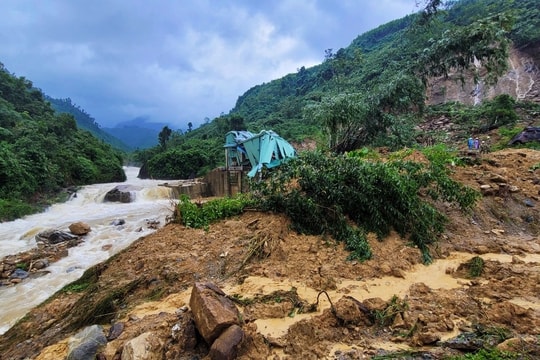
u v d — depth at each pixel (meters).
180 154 34.22
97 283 4.97
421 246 5.36
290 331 3.19
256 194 7.37
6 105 32.22
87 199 18.27
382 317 3.38
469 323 3.22
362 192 5.99
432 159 9.09
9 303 5.92
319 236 5.83
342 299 3.66
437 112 24.69
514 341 2.77
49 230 10.39
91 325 3.73
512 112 19.53
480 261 4.63
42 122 29.64
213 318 2.93
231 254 5.31
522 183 8.10
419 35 23.31
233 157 16.78
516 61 31.48
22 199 16.22
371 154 9.59
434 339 2.95
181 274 4.82
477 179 8.08
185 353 2.95
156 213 14.09
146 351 2.88
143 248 5.99
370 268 4.72
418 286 4.07
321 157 6.96
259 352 2.90
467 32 13.65
